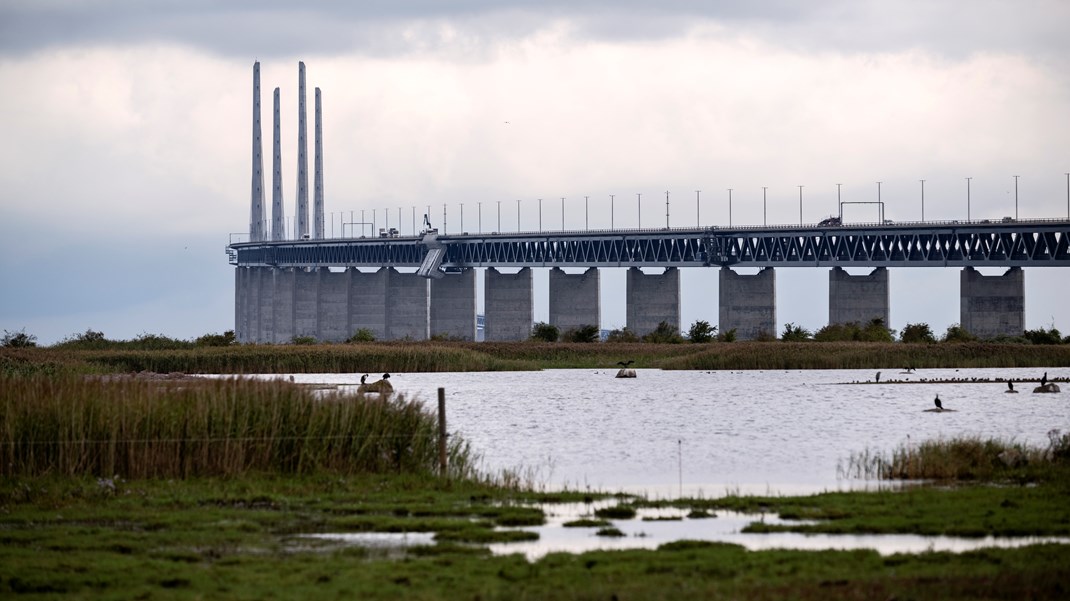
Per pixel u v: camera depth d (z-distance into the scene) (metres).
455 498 83.62
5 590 57.91
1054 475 91.00
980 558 62.81
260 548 67.94
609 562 63.06
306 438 92.25
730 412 172.50
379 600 55.62
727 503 81.62
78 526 73.69
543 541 70.19
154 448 89.50
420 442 95.31
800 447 125.69
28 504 79.81
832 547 67.25
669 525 74.88
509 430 147.88
